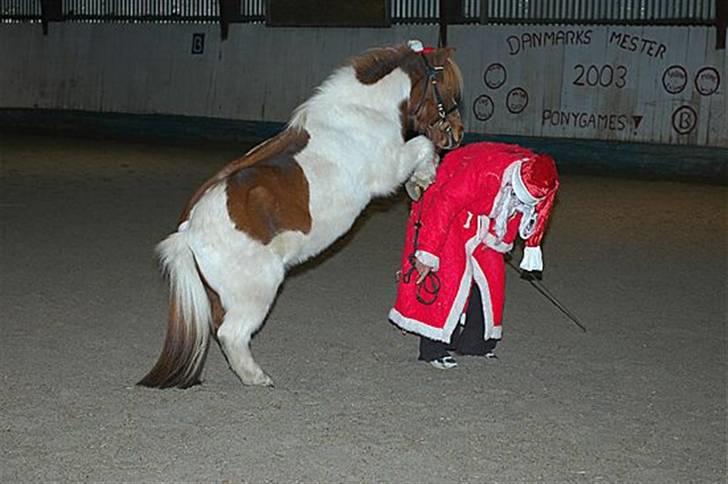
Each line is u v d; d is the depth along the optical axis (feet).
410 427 18.15
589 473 16.30
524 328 25.07
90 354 22.15
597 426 18.37
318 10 66.69
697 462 16.80
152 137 71.31
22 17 77.15
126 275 29.89
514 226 21.30
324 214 19.16
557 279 30.60
